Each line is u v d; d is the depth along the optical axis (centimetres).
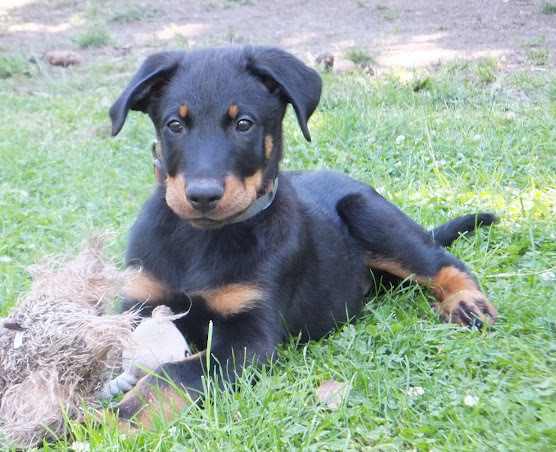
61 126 198
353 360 106
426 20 264
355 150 162
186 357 102
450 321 113
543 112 169
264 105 106
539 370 101
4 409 91
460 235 131
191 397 98
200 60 107
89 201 152
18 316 93
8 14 354
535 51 209
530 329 109
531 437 92
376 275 125
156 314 102
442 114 173
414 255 121
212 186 99
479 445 91
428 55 222
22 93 240
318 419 96
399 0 296
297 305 111
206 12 328
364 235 122
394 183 150
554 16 249
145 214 110
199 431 94
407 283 122
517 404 97
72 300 95
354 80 203
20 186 158
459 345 107
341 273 117
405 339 108
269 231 107
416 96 186
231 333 104
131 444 91
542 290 116
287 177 123
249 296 104
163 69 106
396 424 96
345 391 99
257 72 106
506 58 211
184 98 104
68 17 345
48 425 91
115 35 308
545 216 133
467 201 141
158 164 108
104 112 207
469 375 101
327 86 199
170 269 107
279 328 106
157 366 100
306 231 112
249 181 104
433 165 152
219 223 103
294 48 250
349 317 118
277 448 92
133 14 331
